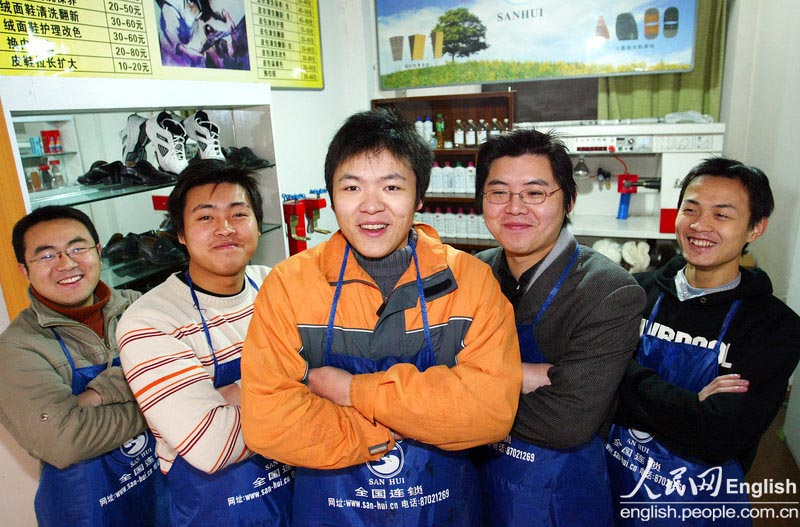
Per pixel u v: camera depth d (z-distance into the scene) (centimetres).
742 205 127
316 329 100
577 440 112
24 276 137
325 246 108
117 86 156
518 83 364
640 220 342
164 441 120
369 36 372
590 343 116
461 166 358
